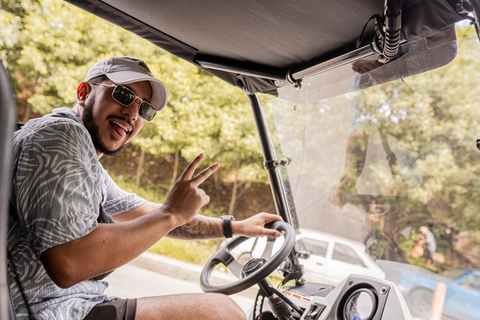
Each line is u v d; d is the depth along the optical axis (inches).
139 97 71.6
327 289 72.0
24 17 313.0
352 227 69.9
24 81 326.0
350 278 65.8
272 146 86.2
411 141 61.2
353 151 70.2
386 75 64.7
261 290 65.6
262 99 89.2
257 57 83.5
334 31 67.7
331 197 73.7
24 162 52.5
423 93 59.9
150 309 62.9
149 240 58.2
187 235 82.8
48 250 50.5
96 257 52.8
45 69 314.2
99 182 60.4
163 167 389.1
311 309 66.3
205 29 77.4
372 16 58.9
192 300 64.8
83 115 69.0
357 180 69.2
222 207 358.9
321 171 76.1
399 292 59.6
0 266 19.2
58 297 58.0
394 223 63.4
